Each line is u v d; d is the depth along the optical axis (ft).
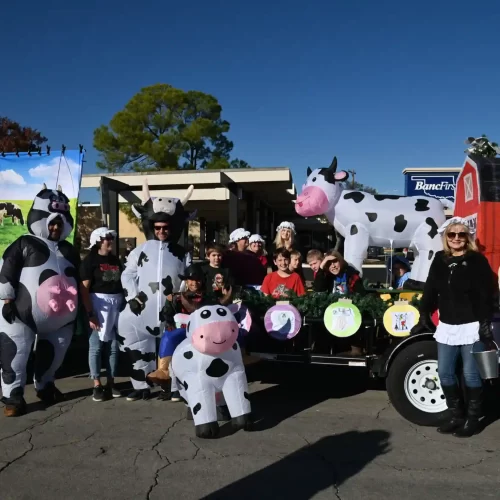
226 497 11.91
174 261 19.38
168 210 19.54
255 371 24.22
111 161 134.10
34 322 17.72
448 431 15.99
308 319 17.93
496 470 13.39
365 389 21.21
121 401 19.29
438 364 15.81
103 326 19.26
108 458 14.02
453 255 15.56
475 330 15.03
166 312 18.62
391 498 11.88
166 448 14.73
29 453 14.34
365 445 15.05
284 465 13.62
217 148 145.28
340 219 23.71
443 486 12.48
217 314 15.26
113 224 43.80
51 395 18.92
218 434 15.70
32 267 17.78
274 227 85.40
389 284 26.11
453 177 35.91
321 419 17.34
